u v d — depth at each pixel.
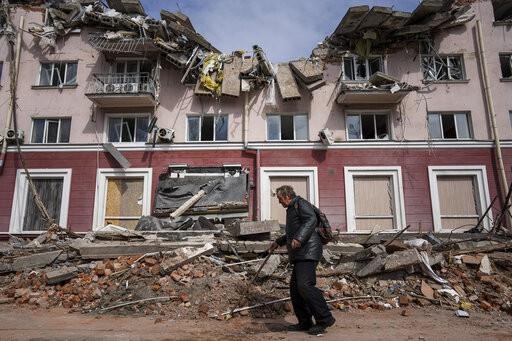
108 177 15.60
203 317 5.76
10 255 9.33
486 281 7.27
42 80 16.77
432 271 7.21
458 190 15.45
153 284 6.89
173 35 16.11
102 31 16.80
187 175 15.12
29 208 15.41
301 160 15.52
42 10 17.20
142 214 15.16
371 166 15.44
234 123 16.08
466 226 15.05
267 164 15.48
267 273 7.18
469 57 16.53
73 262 8.60
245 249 8.40
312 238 4.84
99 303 6.49
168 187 14.85
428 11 15.71
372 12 14.95
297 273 4.80
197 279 6.99
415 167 15.41
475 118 15.93
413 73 16.39
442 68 16.67
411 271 7.27
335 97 16.22
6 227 15.09
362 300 6.61
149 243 8.73
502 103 16.03
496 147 15.40
